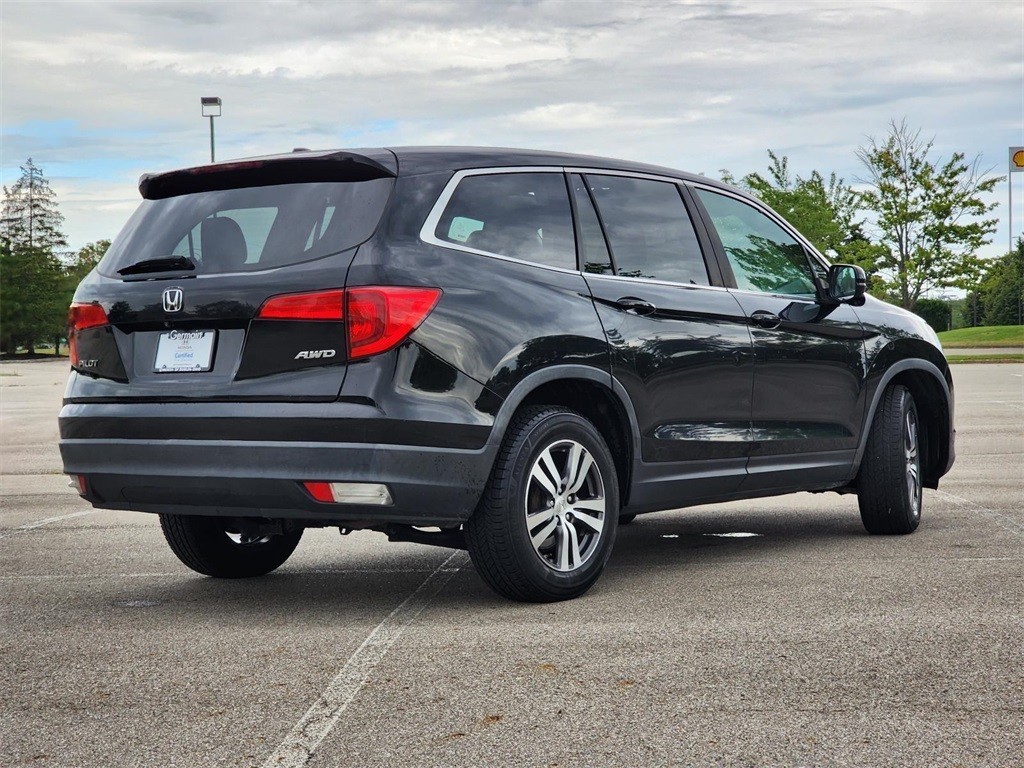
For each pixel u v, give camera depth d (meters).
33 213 105.31
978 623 4.66
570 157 5.68
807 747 3.29
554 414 5.18
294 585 5.92
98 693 3.96
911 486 7.03
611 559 6.41
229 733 3.51
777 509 8.52
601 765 3.17
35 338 102.94
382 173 4.97
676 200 6.10
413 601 5.39
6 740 3.51
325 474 4.68
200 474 4.89
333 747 3.36
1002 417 15.84
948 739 3.33
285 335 4.79
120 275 5.28
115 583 6.04
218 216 5.17
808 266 6.82
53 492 10.04
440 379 4.76
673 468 5.75
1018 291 85.81
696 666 4.11
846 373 6.73
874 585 5.45
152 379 5.09
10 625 5.03
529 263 5.25
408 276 4.77
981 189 44.56
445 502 4.79
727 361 5.98
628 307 5.53
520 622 4.83
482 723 3.54
